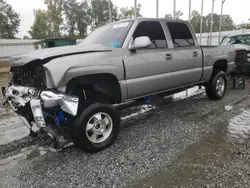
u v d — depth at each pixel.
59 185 2.48
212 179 2.44
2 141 3.71
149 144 3.36
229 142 3.31
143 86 3.79
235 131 3.71
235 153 2.98
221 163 2.75
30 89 2.97
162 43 4.17
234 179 2.43
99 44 3.79
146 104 5.61
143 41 3.46
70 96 2.77
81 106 3.05
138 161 2.89
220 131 3.73
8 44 28.48
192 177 2.50
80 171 2.73
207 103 5.55
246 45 8.61
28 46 30.17
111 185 2.43
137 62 3.64
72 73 2.82
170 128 3.96
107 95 3.57
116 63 3.35
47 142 2.99
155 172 2.63
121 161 2.90
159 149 3.19
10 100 3.53
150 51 3.88
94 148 3.12
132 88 3.63
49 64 2.70
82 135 2.98
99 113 3.15
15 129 4.26
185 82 4.70
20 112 3.34
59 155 3.17
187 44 4.73
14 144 3.58
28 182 2.56
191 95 6.54
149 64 3.82
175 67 4.34
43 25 52.25
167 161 2.85
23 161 3.05
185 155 2.98
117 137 3.63
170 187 2.35
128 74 3.53
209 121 4.23
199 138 3.49
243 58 8.29
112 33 3.95
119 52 3.44
